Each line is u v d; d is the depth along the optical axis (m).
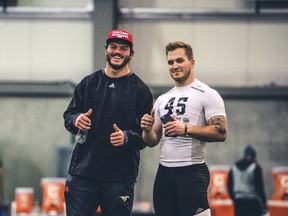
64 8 25.52
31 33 25.61
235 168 18.75
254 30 25.05
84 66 25.52
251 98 24.95
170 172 9.09
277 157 24.94
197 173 9.02
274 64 24.97
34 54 25.66
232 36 25.06
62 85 25.48
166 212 9.22
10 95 25.70
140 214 20.38
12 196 25.59
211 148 25.06
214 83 25.05
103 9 24.41
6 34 25.66
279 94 24.73
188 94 9.15
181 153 9.04
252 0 25.00
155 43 25.11
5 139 25.75
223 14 25.05
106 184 9.09
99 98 9.09
